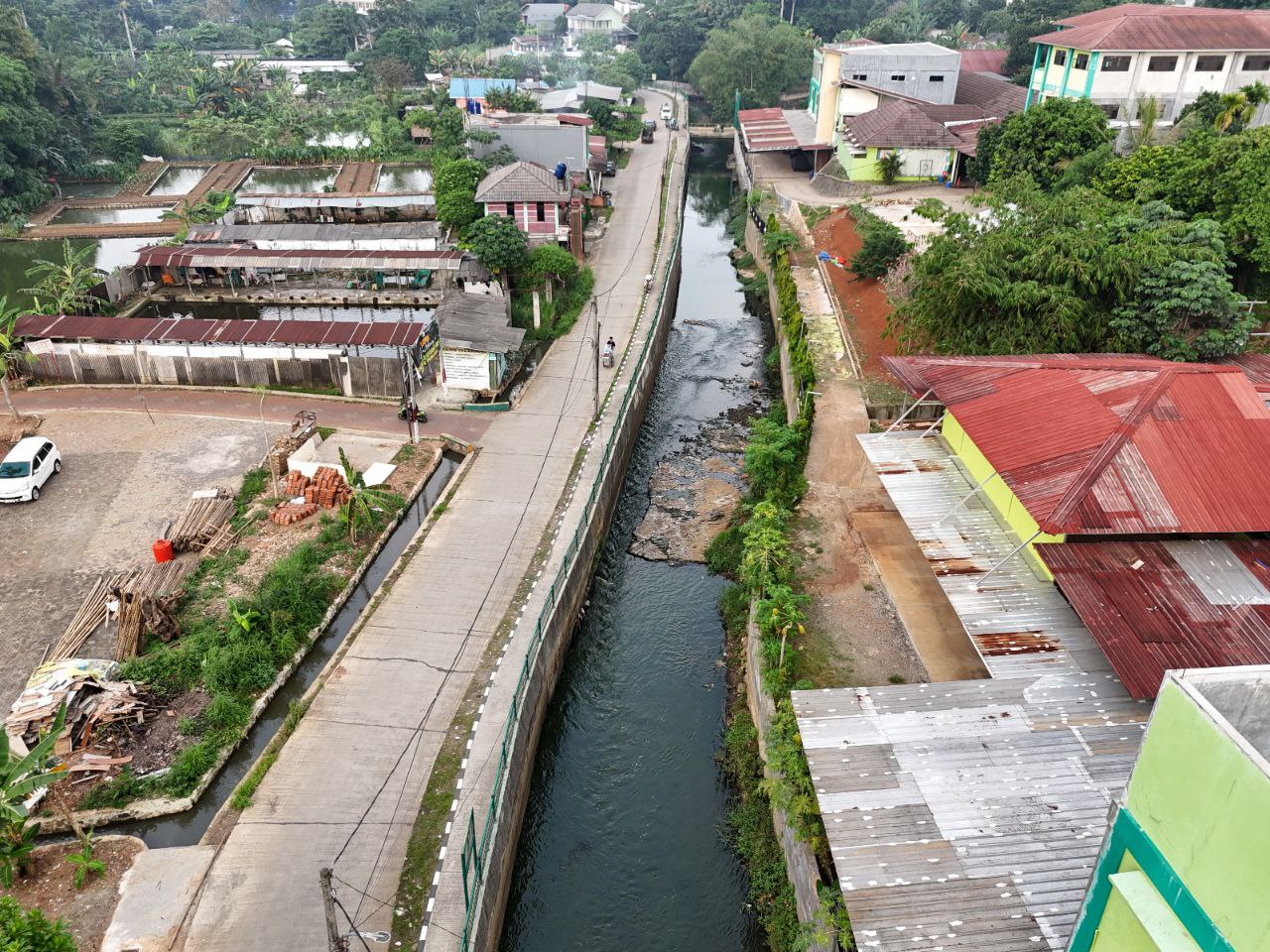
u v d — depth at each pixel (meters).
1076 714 21.75
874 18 148.12
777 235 63.41
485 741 24.73
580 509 35.38
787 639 28.12
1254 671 13.12
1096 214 41.78
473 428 41.88
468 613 29.73
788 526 34.28
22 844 20.11
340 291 61.00
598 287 60.19
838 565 31.95
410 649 28.11
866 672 26.91
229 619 28.94
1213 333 37.12
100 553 32.47
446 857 21.44
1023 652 23.73
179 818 23.06
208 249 61.00
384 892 20.59
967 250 41.06
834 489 36.59
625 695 30.19
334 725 25.17
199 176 97.31
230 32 163.88
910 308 43.00
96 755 23.80
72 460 38.62
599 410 43.47
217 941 19.44
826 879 20.39
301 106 115.94
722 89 117.88
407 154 101.00
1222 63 66.94
